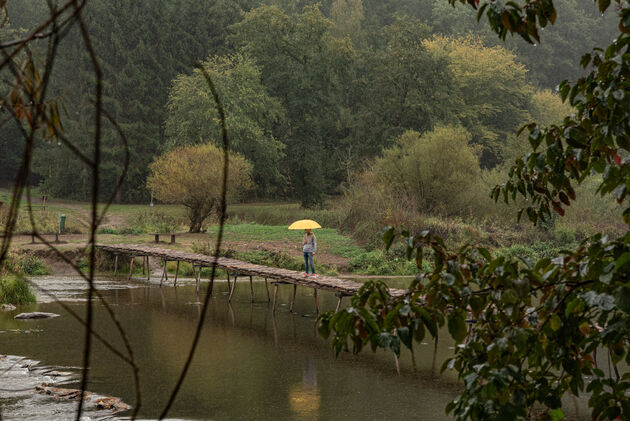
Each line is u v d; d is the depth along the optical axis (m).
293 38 63.41
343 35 79.06
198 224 38.12
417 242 3.16
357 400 10.20
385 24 96.56
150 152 64.00
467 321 13.59
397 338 2.75
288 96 62.56
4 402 9.52
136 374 1.25
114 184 61.84
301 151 61.41
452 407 2.97
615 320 2.73
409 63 58.91
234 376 11.80
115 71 63.59
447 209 38.44
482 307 2.95
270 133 59.38
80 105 59.28
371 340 2.77
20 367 11.84
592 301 2.56
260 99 55.47
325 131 65.94
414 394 10.66
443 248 3.17
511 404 2.74
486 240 35.19
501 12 2.80
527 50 92.31
